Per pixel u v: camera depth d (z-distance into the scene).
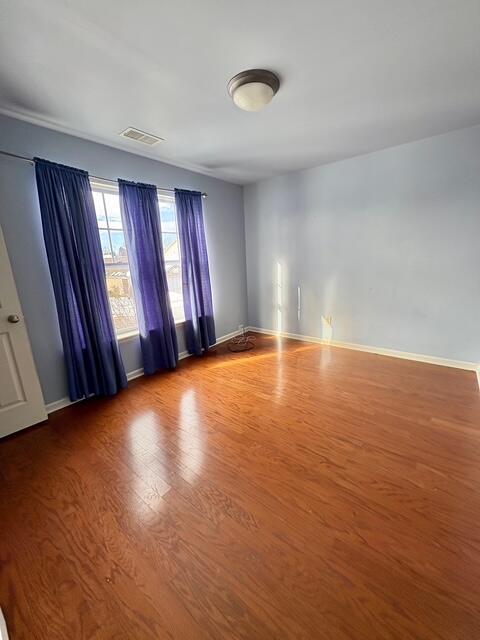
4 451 1.93
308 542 1.25
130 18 1.20
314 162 3.24
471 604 1.00
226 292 4.11
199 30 1.29
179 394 2.62
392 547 1.21
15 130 2.02
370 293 3.32
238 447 1.88
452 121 2.34
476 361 2.79
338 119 2.22
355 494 1.48
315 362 3.22
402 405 2.27
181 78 1.64
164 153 2.81
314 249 3.64
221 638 0.96
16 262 2.10
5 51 1.36
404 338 3.18
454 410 2.16
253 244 4.23
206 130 2.32
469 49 1.47
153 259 2.96
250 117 2.13
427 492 1.47
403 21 1.28
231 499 1.49
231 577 1.13
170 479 1.64
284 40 1.38
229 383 2.81
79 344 2.43
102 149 2.53
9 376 2.07
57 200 2.20
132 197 2.72
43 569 1.19
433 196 2.74
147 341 2.98
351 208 3.25
